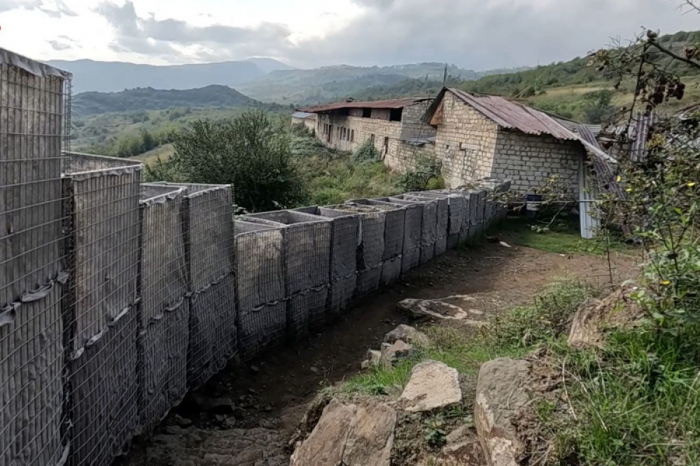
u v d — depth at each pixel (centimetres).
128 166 342
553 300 524
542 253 1178
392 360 479
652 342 243
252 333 557
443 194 1198
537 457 203
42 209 231
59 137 244
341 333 671
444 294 850
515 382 248
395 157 2556
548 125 1758
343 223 709
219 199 483
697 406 201
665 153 355
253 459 360
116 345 317
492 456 217
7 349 208
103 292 296
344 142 3384
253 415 461
